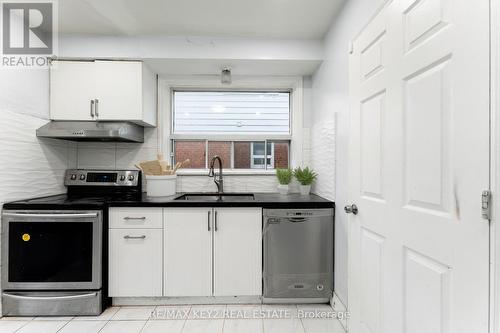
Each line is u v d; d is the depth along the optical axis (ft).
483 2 2.39
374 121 4.32
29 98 6.65
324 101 7.33
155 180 7.64
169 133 9.09
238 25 6.84
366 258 4.63
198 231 6.54
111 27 6.91
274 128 9.50
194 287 6.55
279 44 7.47
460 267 2.64
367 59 4.57
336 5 5.99
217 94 9.45
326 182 7.09
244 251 6.57
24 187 6.58
